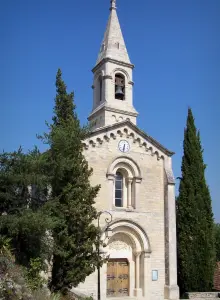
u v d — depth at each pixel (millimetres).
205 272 28031
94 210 20453
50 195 19969
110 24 33531
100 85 32656
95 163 26188
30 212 17422
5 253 16062
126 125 28000
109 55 31359
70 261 18891
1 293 13766
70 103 22562
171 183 28312
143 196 27625
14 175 18078
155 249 27062
